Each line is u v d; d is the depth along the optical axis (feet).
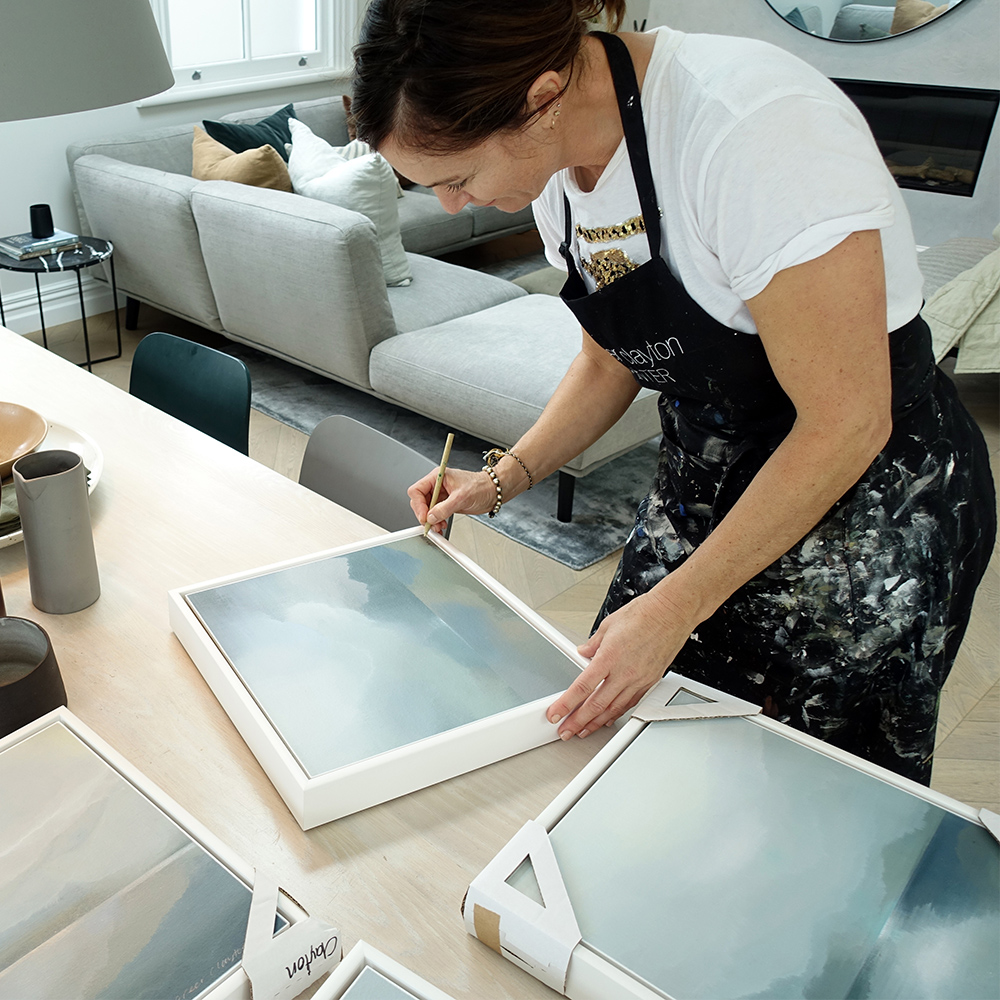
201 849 2.33
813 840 2.43
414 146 2.85
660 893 2.28
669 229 3.14
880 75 17.29
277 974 2.07
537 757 2.94
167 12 13.42
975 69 16.35
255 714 2.76
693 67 2.88
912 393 3.48
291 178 12.39
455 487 3.96
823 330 2.77
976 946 2.17
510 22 2.60
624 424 9.15
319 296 10.02
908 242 3.21
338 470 5.07
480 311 11.19
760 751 2.73
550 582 8.39
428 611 3.27
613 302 3.44
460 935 2.35
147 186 11.21
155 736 2.89
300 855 2.54
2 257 10.77
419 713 2.83
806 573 3.68
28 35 3.33
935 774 6.48
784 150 2.67
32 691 2.74
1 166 12.28
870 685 3.94
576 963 2.12
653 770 2.64
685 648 4.17
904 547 3.62
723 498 3.84
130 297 13.14
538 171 3.06
